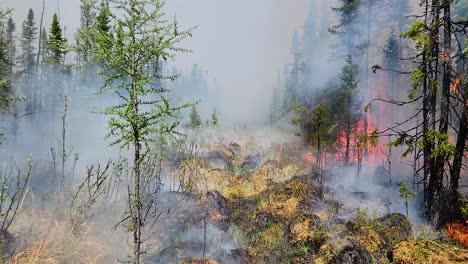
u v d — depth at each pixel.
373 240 7.06
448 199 8.14
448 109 8.17
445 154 8.11
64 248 5.57
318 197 9.84
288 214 8.83
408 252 6.34
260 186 11.66
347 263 6.43
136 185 4.75
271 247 7.38
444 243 6.72
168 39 4.53
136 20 4.46
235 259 6.72
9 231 5.74
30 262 5.02
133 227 4.84
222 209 9.05
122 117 4.41
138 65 4.61
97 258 5.66
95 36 4.42
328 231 7.47
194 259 6.39
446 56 8.16
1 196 5.30
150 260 6.33
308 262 6.62
